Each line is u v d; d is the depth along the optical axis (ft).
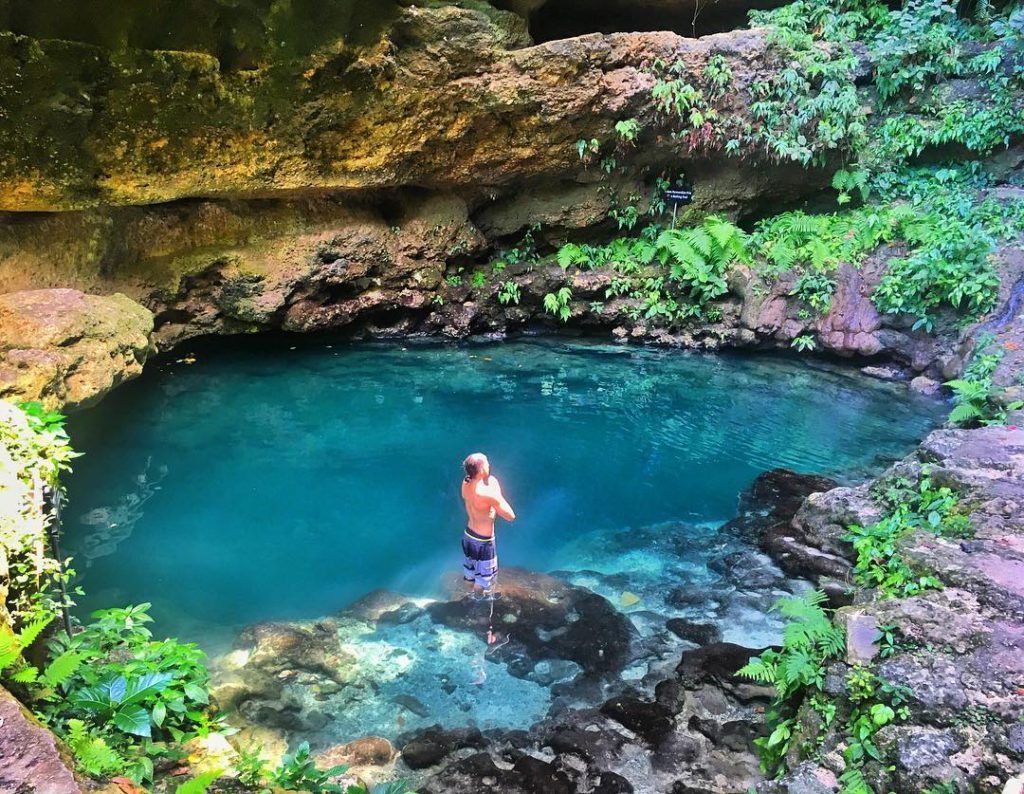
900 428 31.45
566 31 43.96
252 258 36.14
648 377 37.86
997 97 40.40
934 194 40.73
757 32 38.14
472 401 34.99
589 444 30.86
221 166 31.68
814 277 38.42
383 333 41.91
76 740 9.95
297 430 31.50
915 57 42.06
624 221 42.86
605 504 25.76
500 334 43.11
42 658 12.67
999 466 18.98
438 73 34.24
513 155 38.78
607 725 14.94
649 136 39.40
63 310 23.68
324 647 17.52
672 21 44.42
